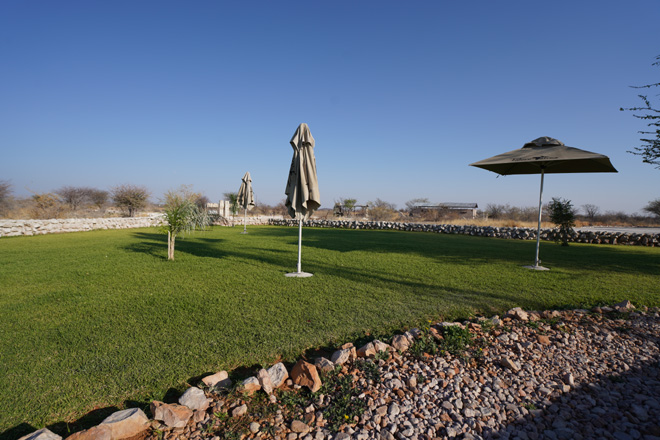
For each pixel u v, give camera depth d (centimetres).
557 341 318
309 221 2358
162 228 743
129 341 301
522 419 210
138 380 237
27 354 273
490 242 1300
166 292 470
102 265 668
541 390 239
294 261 752
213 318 364
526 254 920
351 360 273
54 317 363
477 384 246
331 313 383
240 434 188
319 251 935
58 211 1861
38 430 170
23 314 371
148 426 192
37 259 733
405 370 260
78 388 225
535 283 547
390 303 425
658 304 440
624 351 301
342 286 512
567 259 832
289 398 221
